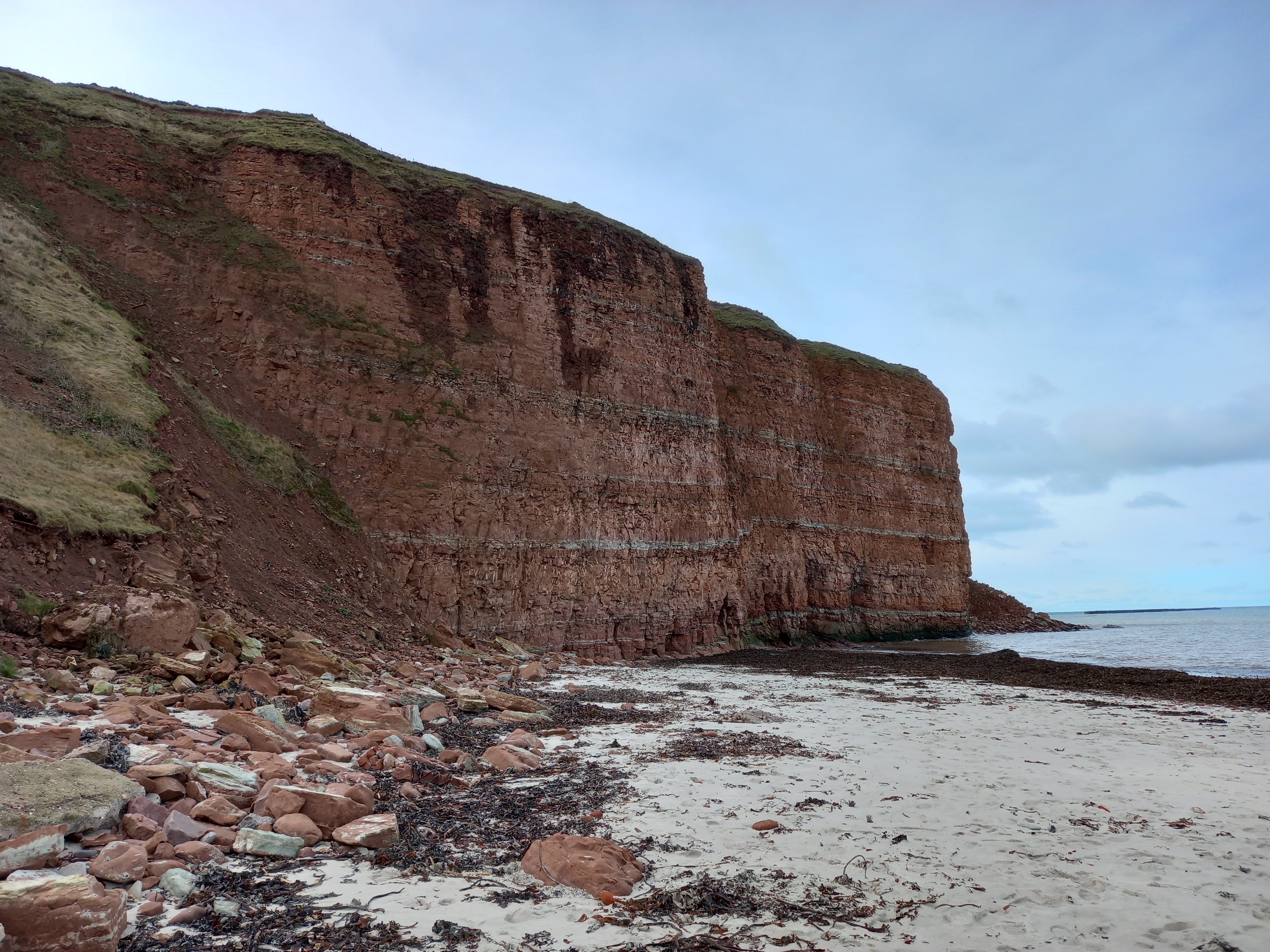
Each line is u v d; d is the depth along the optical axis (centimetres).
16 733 718
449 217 3344
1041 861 717
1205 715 1792
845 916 582
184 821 617
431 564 2759
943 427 6556
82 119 2741
